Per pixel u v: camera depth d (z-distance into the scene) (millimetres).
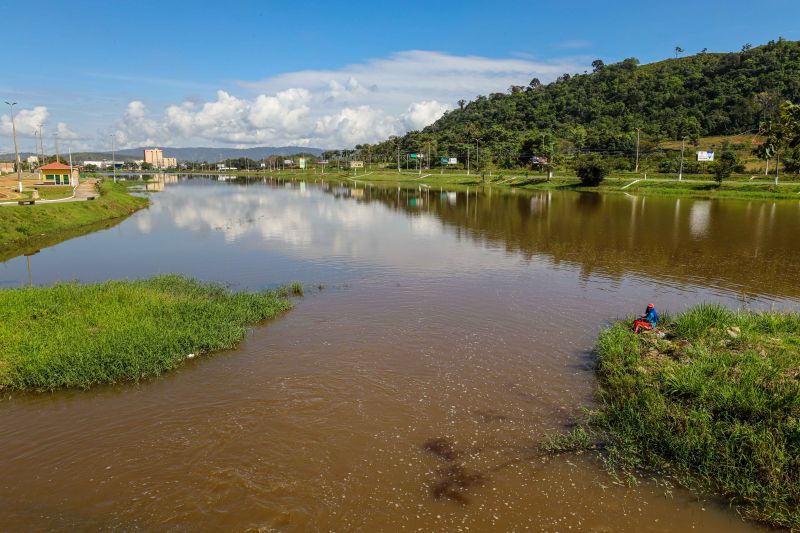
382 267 25062
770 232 37125
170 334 14266
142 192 88000
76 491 8523
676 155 106500
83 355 12828
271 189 99062
